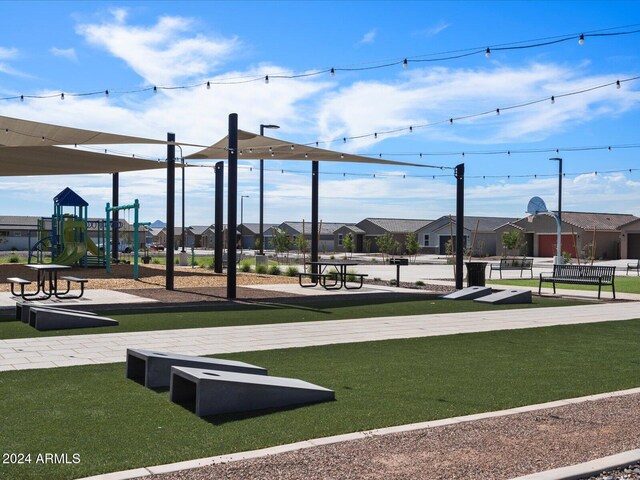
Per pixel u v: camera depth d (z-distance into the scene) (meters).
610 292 18.53
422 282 19.58
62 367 6.91
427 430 4.73
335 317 11.62
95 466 3.94
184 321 10.77
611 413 5.25
